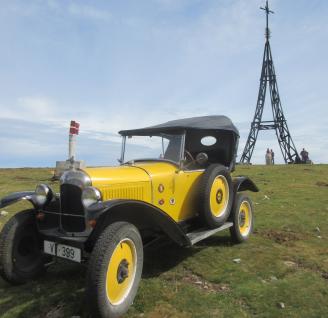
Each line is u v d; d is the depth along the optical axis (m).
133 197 5.30
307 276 5.59
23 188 13.19
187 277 5.55
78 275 5.54
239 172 19.09
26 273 5.24
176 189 6.02
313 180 16.27
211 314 4.44
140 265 4.69
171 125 6.44
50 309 4.54
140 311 4.50
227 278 5.46
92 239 4.50
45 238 5.02
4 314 4.44
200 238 5.88
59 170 13.56
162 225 5.14
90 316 4.30
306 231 8.05
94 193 4.59
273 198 11.91
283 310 4.56
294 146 48.69
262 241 7.30
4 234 5.08
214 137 7.18
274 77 49.72
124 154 6.74
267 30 49.69
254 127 50.09
